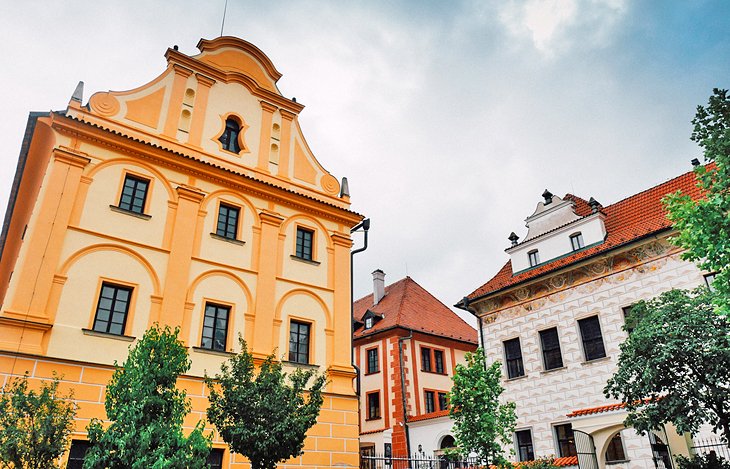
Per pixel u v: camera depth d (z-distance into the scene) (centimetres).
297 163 1936
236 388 1120
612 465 1625
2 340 1165
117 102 1591
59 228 1330
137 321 1372
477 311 2311
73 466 1150
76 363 1234
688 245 955
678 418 1139
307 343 1680
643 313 1316
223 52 1923
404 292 3538
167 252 1492
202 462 865
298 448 1127
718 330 1141
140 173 1531
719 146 888
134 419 850
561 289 2023
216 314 1528
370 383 3098
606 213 2188
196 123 1730
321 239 1861
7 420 845
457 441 1427
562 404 1881
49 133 1518
